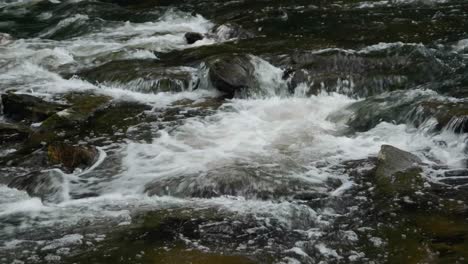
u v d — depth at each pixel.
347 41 11.29
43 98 9.84
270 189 7.56
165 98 9.84
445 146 8.16
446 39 11.11
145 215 7.32
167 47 11.83
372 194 7.50
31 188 7.76
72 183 7.84
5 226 7.22
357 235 6.98
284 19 12.85
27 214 7.39
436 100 8.77
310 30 12.05
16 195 7.68
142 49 11.57
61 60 11.37
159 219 7.25
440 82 9.64
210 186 7.60
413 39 11.20
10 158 8.37
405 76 9.91
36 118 9.30
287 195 7.51
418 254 6.72
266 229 7.09
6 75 10.78
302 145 8.41
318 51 10.62
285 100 9.72
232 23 12.29
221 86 9.80
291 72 10.04
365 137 8.55
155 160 8.20
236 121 9.08
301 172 7.85
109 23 13.62
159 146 8.50
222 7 14.61
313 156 8.17
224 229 7.09
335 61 10.29
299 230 7.07
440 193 7.44
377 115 8.84
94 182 7.87
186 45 11.91
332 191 7.57
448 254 6.69
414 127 8.57
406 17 12.40
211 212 7.32
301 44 11.21
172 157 8.24
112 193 7.68
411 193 7.45
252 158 8.12
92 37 12.78
